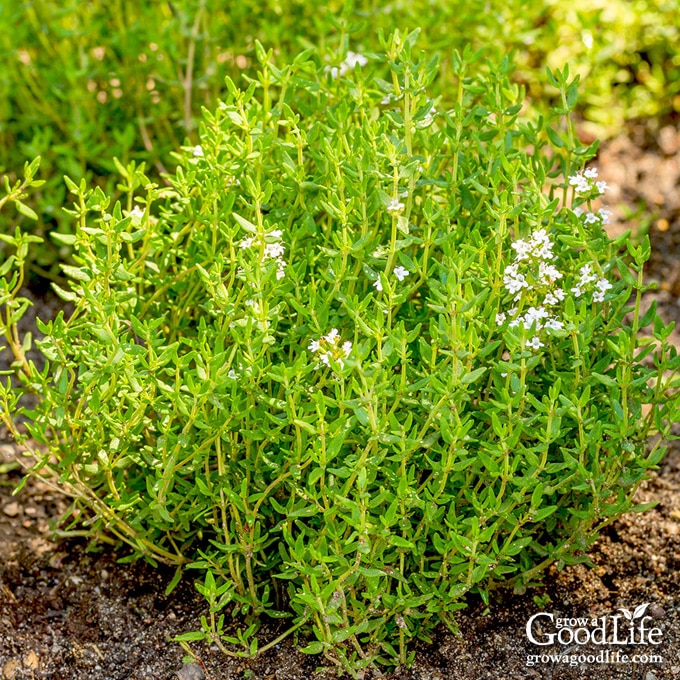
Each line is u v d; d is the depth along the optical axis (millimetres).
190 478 732
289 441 701
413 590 721
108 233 691
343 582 669
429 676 717
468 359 666
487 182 748
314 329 680
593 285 687
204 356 661
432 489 681
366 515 662
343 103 735
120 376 704
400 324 655
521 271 692
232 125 774
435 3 971
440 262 731
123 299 708
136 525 737
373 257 700
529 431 682
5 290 719
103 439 703
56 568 790
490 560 668
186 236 807
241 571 735
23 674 729
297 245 737
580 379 702
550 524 725
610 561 785
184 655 733
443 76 975
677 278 991
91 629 753
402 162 708
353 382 646
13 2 996
